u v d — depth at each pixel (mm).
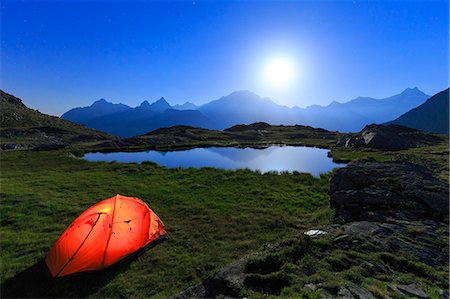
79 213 18594
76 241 11695
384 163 22531
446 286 9055
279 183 28031
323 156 58406
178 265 12211
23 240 14258
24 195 22219
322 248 11602
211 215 18609
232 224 16984
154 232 14711
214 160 52562
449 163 33719
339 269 10016
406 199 16359
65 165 39156
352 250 11359
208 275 11359
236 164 47469
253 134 119875
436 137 76562
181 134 104562
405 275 9617
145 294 10289
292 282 9281
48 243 14008
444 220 14180
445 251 11312
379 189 17891
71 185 26438
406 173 19562
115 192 24219
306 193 24172
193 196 23312
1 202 20344
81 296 10164
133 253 12789
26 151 57312
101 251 11766
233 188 26078
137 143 78625
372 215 15492
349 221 16047
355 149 64438
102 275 11336
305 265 10305
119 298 10094
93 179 29391
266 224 16891
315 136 118438
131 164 39125
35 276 11281
